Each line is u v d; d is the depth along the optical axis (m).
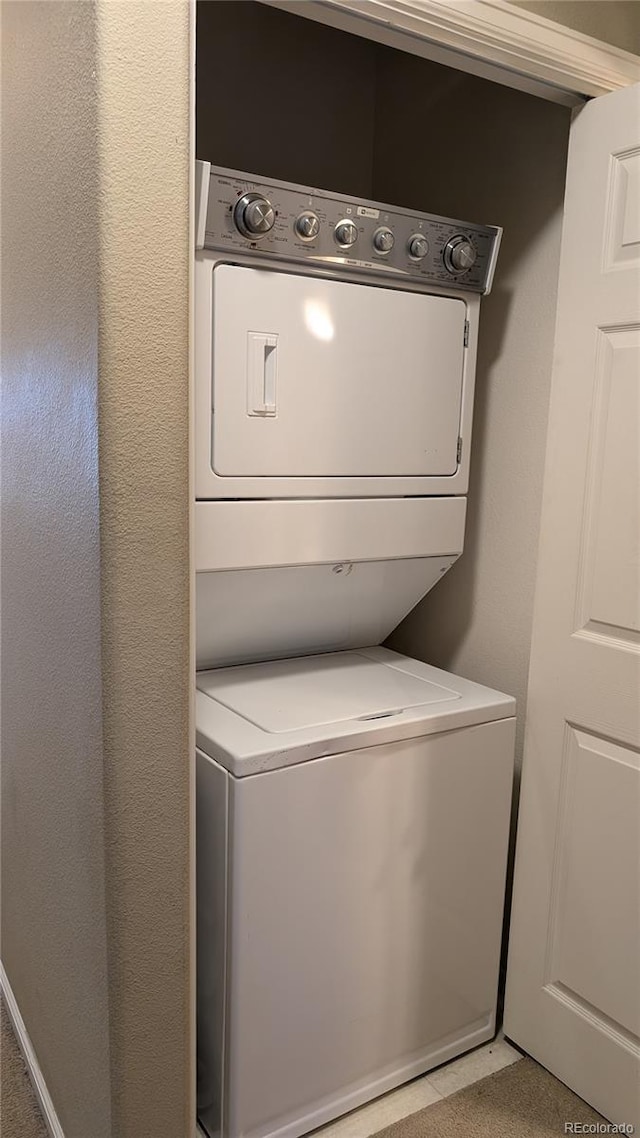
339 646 2.34
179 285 1.28
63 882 1.64
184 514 1.34
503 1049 2.16
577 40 1.73
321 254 1.77
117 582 1.29
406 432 2.01
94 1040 1.49
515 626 2.22
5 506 2.06
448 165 2.35
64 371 1.42
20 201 1.69
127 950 1.38
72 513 1.42
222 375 1.70
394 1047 1.96
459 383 2.09
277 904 1.69
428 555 2.12
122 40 1.18
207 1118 1.82
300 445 1.83
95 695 1.35
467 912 2.04
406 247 1.89
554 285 2.05
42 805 1.79
